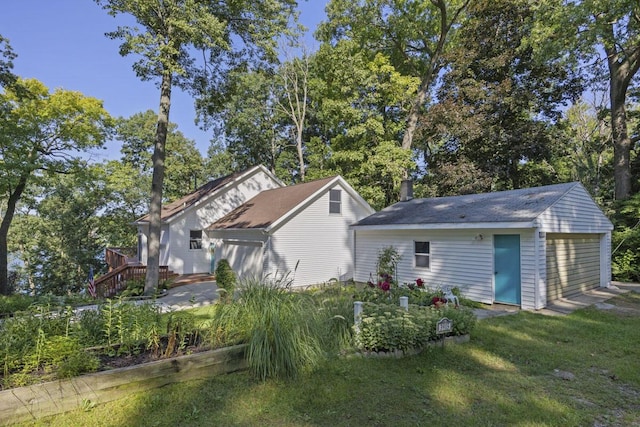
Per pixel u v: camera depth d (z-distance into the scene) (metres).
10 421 3.09
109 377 3.60
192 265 17.83
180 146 30.05
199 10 11.02
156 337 4.34
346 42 21.05
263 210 16.00
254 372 4.25
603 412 3.73
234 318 4.71
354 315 5.44
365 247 14.02
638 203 14.37
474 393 4.10
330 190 15.33
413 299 7.08
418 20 22.73
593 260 11.84
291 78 26.56
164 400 3.66
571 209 10.07
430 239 11.41
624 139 16.56
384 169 20.50
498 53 19.61
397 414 3.59
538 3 16.45
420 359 5.07
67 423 3.19
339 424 3.39
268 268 13.63
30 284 26.83
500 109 19.09
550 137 18.61
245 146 30.17
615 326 7.03
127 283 13.04
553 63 17.97
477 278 9.99
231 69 14.33
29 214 26.61
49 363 3.69
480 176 18.98
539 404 3.85
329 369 4.54
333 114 22.59
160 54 10.73
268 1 12.60
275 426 3.33
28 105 15.01
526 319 7.62
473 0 19.97
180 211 17.53
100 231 28.22
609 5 12.70
